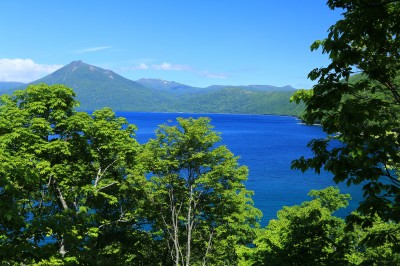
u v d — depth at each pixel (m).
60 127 22.39
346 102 5.82
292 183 83.94
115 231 26.20
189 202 26.45
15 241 7.25
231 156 26.89
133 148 25.00
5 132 19.91
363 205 5.74
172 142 26.53
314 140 6.23
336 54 5.72
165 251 28.47
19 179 8.80
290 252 7.72
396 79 6.27
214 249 28.30
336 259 7.61
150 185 25.47
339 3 5.73
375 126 5.54
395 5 5.69
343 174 5.75
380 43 5.83
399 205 5.52
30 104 20.86
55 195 22.69
